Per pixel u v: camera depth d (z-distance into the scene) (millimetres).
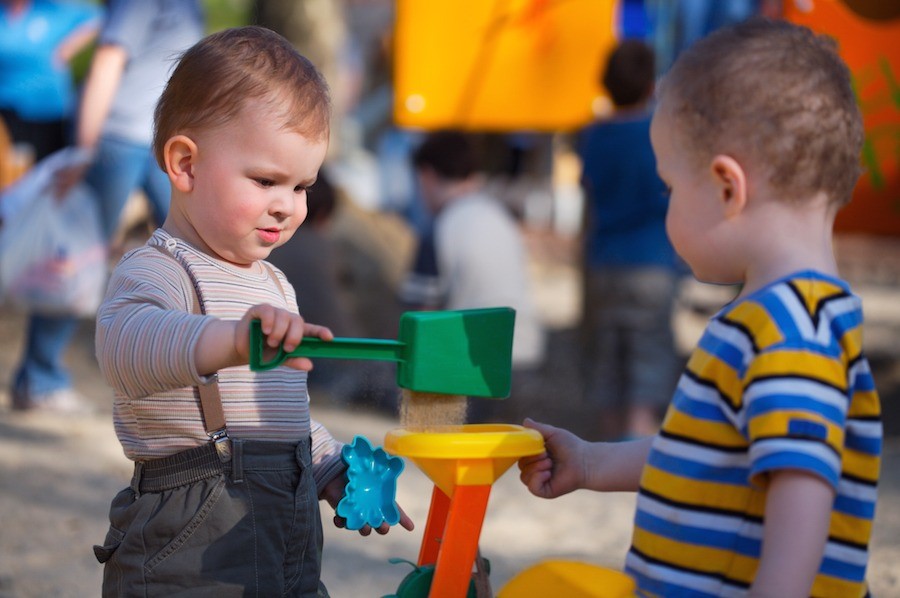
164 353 2514
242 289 2916
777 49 2408
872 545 5250
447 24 7711
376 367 8516
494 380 2576
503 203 20562
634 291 7145
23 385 7352
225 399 2824
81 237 7105
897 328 12023
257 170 2834
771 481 2186
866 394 2346
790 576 2109
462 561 2488
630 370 7238
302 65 2961
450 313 2545
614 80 7359
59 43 9141
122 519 2840
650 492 2441
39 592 4449
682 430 2393
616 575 2389
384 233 9664
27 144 9062
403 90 7758
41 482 5883
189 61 2912
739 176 2379
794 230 2385
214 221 2869
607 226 7246
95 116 7008
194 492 2771
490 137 20422
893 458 7184
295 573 2896
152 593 2766
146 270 2816
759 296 2332
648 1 10836
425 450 2453
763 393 2209
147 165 7133
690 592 2348
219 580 2760
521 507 6031
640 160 7086
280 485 2854
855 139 2430
